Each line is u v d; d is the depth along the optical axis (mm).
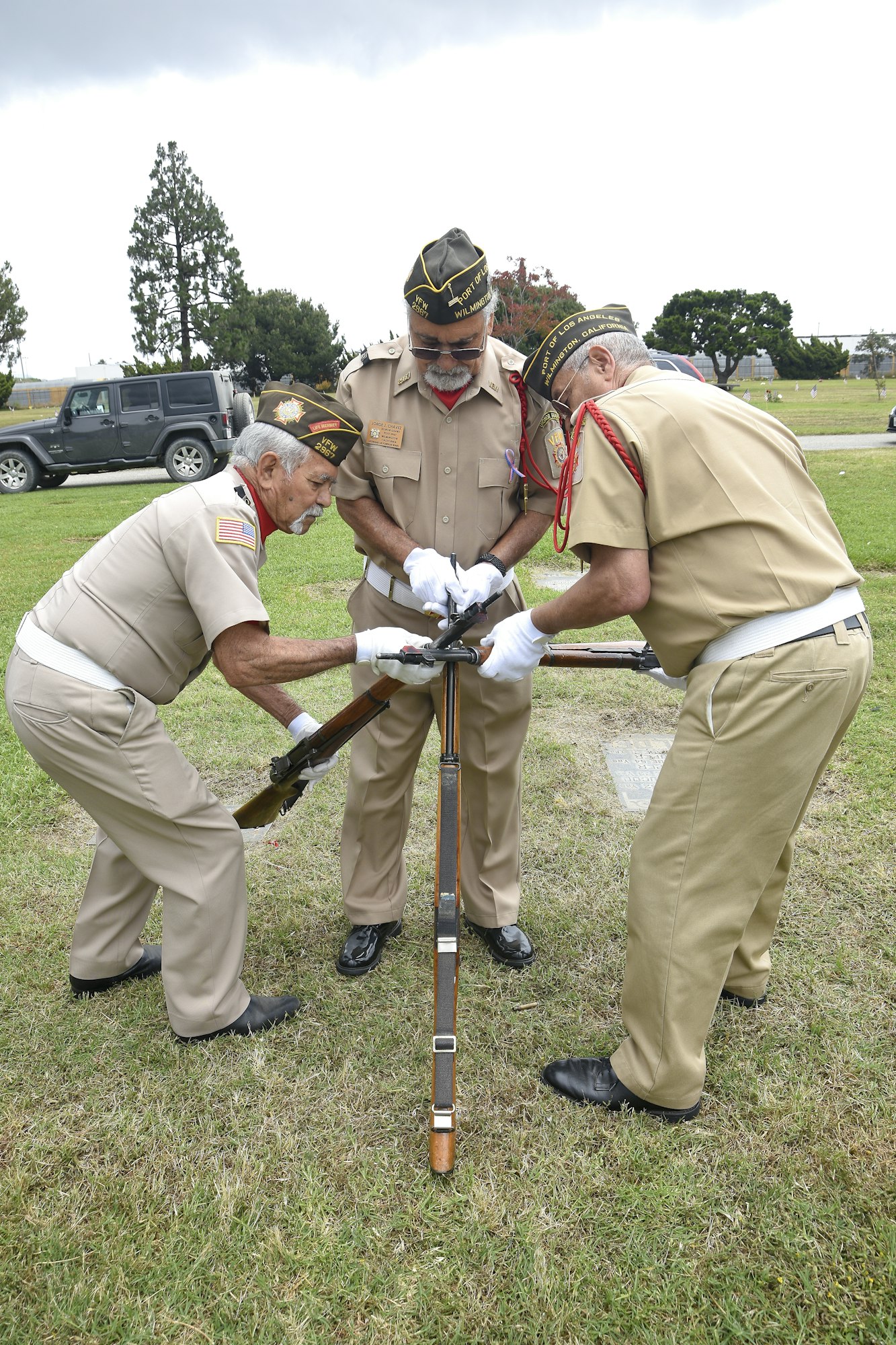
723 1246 1813
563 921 2945
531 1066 2320
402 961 2789
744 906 1999
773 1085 2219
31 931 2891
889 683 4742
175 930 2336
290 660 2150
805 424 22531
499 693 2633
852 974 2609
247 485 2238
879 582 6801
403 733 2674
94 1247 1826
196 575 2115
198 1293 1734
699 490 1864
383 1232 1849
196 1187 1953
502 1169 2004
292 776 2439
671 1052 2043
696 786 1938
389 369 2531
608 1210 1891
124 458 15922
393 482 2557
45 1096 2227
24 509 13109
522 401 2482
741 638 1880
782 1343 1640
